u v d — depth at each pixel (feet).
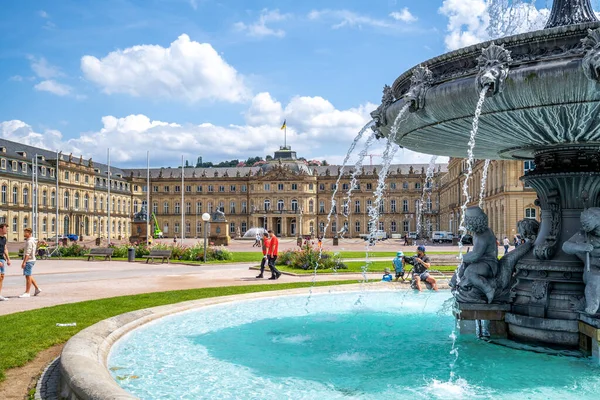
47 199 301.22
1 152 266.77
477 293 27.27
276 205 414.41
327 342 27.09
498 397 18.34
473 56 20.11
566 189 26.35
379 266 82.69
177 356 24.08
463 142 25.73
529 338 25.91
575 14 24.76
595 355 22.88
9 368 21.62
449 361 23.25
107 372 17.31
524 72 18.38
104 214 368.48
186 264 96.53
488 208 224.53
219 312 35.99
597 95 17.97
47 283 58.08
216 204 428.97
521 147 26.20
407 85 23.68
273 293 42.93
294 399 18.25
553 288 25.79
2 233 43.11
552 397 18.29
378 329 30.53
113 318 28.99
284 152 438.40
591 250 23.94
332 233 413.39
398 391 19.10
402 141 27.91
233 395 18.66
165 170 446.19
